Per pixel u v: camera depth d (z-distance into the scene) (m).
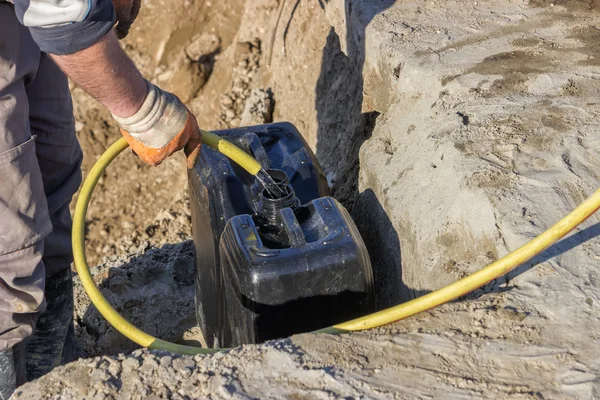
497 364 1.68
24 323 1.88
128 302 2.44
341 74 2.83
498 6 2.45
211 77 3.85
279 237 1.94
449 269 1.89
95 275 2.54
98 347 2.36
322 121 2.87
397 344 1.72
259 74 3.64
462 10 2.45
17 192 1.81
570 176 1.92
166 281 2.51
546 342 1.69
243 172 2.13
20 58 1.79
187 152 1.88
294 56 3.31
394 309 1.75
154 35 4.02
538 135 2.03
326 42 3.02
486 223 1.88
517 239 1.82
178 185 3.61
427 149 2.10
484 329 1.73
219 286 2.04
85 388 1.72
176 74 3.89
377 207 2.19
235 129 2.21
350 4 2.55
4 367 1.90
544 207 1.87
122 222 3.61
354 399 1.65
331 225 1.92
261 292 1.85
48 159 2.05
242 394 1.68
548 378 1.65
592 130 2.02
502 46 2.29
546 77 2.17
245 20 3.81
